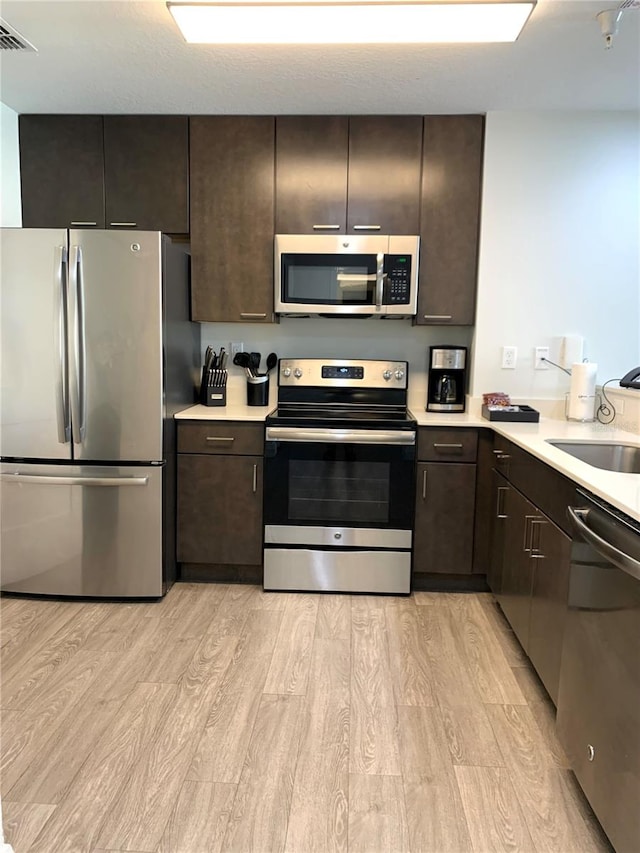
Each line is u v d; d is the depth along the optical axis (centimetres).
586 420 281
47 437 268
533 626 211
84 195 302
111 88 265
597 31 210
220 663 224
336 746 179
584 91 263
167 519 281
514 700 204
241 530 292
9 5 198
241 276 304
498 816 154
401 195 296
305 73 247
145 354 263
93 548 274
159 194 301
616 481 158
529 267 298
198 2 188
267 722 190
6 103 284
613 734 136
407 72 245
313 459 281
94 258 256
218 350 336
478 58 231
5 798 157
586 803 159
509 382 306
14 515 273
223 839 145
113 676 214
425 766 172
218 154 297
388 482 282
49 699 200
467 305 302
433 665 225
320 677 215
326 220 299
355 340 333
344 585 288
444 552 288
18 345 262
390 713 196
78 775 165
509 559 246
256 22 200
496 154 291
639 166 290
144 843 144
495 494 273
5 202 312
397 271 294
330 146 295
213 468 288
